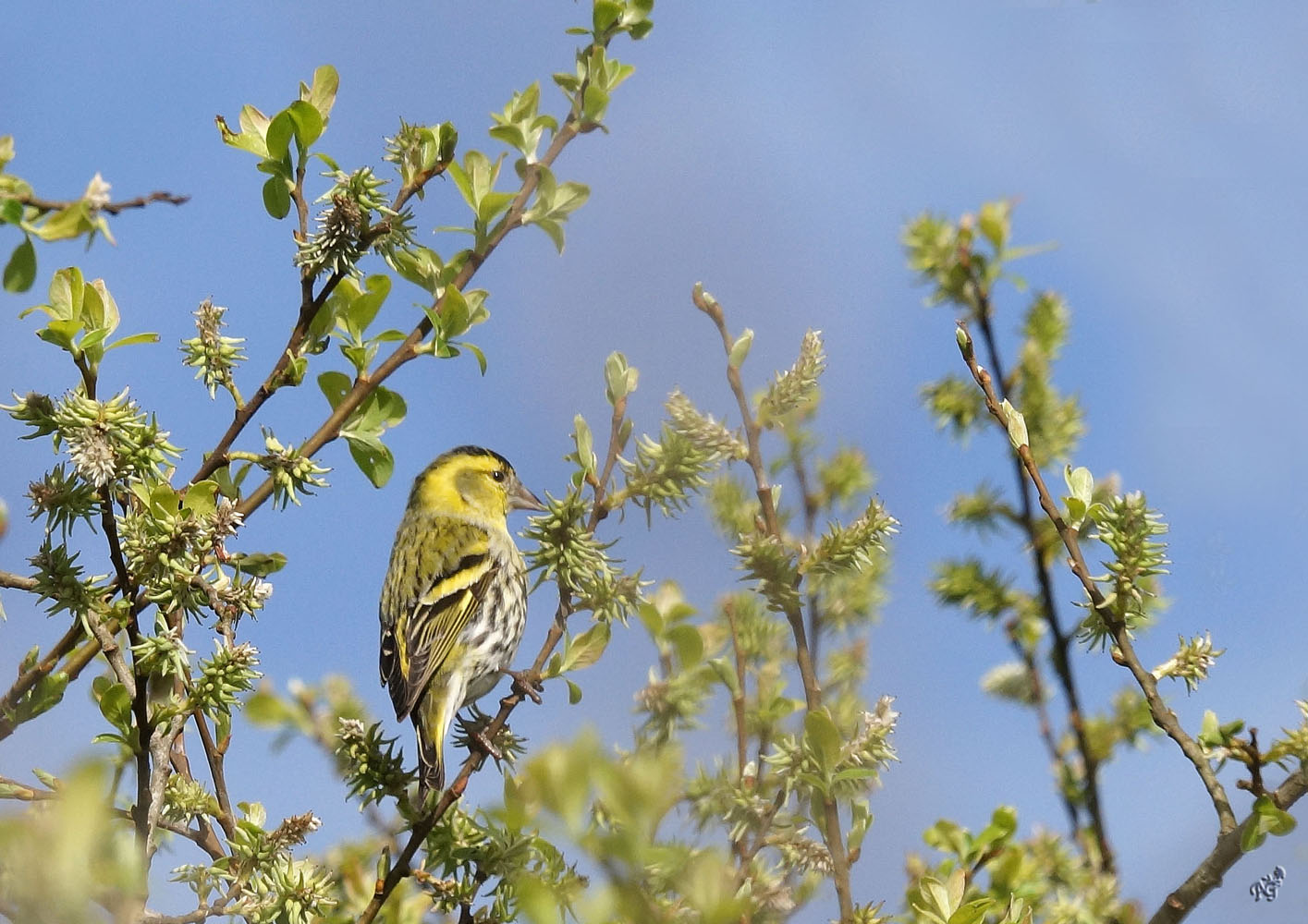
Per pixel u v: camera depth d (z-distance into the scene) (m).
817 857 7.73
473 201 10.01
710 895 4.86
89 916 4.27
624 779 4.81
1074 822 10.80
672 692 8.21
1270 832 8.08
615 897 4.77
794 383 9.23
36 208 6.68
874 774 7.99
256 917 8.41
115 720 8.27
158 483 8.81
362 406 10.10
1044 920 8.93
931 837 9.48
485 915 8.23
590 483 9.23
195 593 8.29
